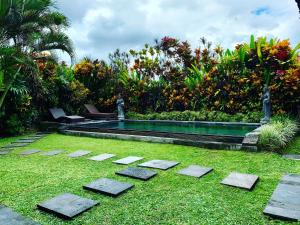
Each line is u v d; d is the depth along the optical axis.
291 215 2.37
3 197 3.11
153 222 2.40
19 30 7.30
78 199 2.94
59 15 8.27
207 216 2.48
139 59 12.84
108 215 2.57
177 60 12.41
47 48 8.80
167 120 10.41
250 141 5.03
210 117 9.83
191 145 5.73
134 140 6.79
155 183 3.42
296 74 8.02
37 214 2.64
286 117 7.75
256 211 2.54
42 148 6.22
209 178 3.55
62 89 11.22
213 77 10.42
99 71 13.38
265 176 3.54
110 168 4.22
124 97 12.89
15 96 8.47
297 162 4.14
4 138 8.14
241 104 9.70
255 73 9.30
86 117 11.91
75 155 5.28
